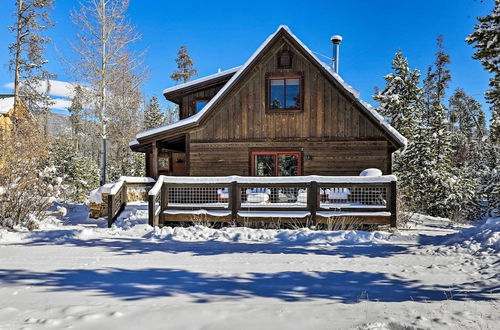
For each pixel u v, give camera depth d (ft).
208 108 47.11
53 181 40.88
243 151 47.93
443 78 120.06
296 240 26.63
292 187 33.37
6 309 12.70
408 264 19.66
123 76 76.89
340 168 46.21
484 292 14.89
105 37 72.02
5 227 32.09
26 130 40.04
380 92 90.84
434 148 77.56
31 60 86.89
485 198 89.25
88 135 89.40
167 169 67.56
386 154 45.37
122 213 38.37
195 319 11.78
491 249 21.61
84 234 28.40
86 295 14.38
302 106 46.96
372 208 32.40
